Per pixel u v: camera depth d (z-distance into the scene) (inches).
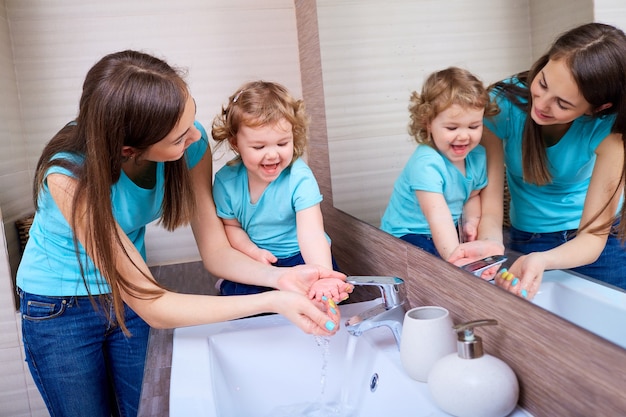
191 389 39.9
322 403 47.4
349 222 70.7
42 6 89.0
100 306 57.9
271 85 57.6
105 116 45.0
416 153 50.4
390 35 53.6
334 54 71.6
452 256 44.8
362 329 43.0
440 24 45.3
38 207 54.3
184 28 92.4
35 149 91.1
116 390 63.2
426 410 35.2
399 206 54.4
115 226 45.9
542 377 32.8
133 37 91.4
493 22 38.9
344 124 69.9
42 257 56.4
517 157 36.6
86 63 90.7
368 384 44.8
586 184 30.5
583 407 29.4
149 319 47.7
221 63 93.6
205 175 61.9
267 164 56.7
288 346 49.2
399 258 54.7
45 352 57.7
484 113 40.3
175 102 45.6
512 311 35.7
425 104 48.1
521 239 36.1
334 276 50.6
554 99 33.3
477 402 32.4
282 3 94.0
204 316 46.6
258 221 61.5
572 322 30.5
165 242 95.0
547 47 33.9
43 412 83.1
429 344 38.1
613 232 28.6
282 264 62.4
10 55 88.2
